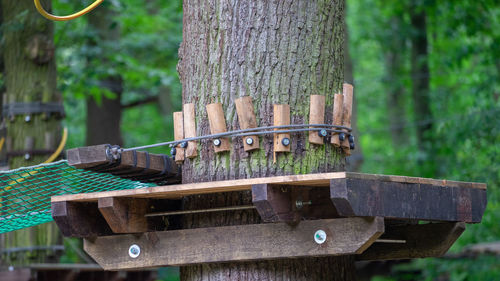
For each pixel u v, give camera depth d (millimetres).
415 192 5457
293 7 5895
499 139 19656
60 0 17531
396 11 26734
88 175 6508
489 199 17766
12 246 11719
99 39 18062
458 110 27391
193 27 6113
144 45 22297
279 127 5562
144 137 31234
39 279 11836
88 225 5898
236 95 5793
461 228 6277
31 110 11758
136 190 5438
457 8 23438
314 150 5680
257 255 5441
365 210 4953
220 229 5594
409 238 6734
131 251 5836
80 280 12766
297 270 5789
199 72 5988
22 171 6574
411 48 26938
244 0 5898
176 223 6410
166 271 19859
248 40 5844
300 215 5461
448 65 23797
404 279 17766
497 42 22562
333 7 6066
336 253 5207
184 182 5938
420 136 25453
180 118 6023
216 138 5707
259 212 5145
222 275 5797
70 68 17062
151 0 26188
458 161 20953
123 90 19141
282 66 5793
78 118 28281
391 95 34281
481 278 16156
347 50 19031
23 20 11961
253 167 5605
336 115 5793
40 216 6605
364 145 37562
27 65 11953
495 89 22781
